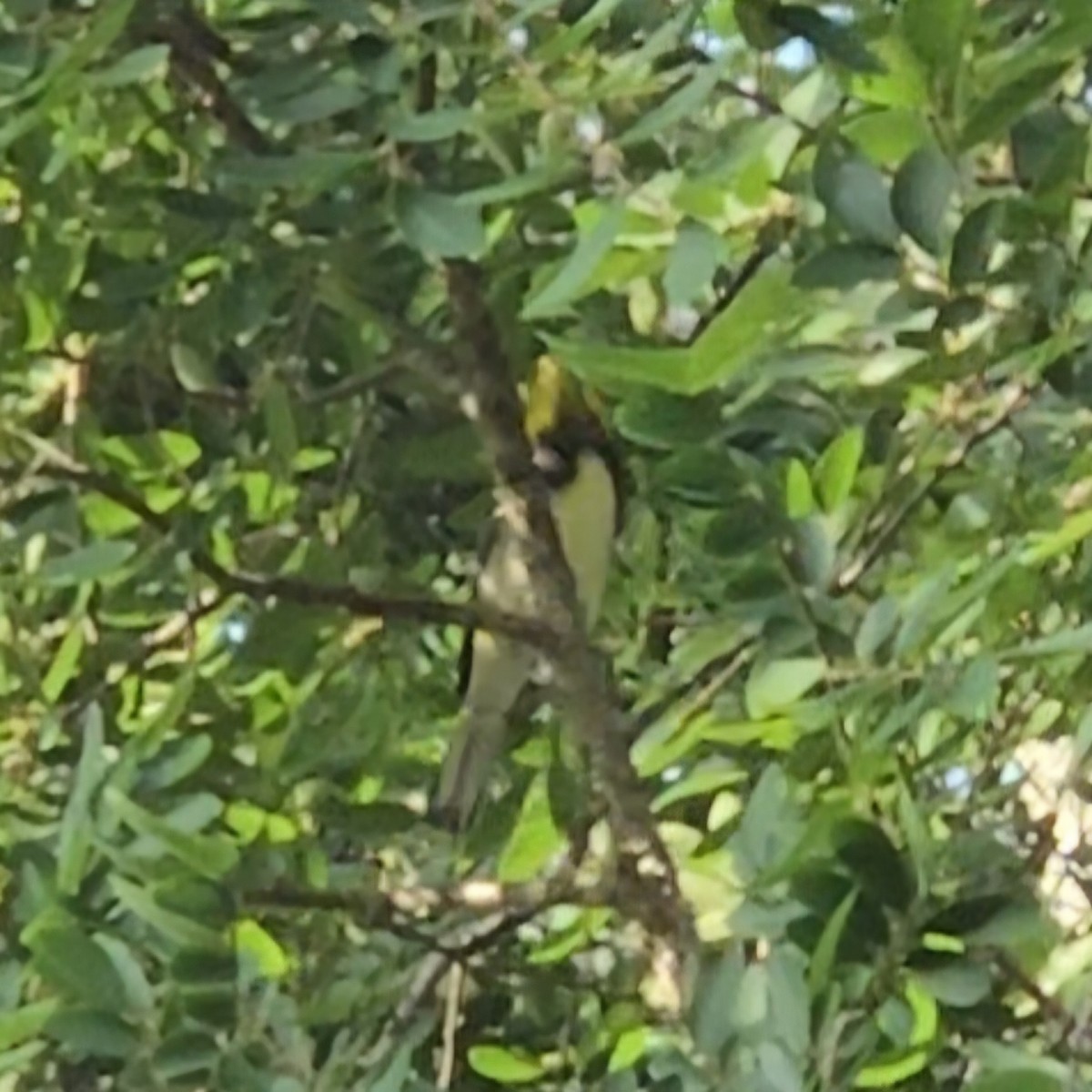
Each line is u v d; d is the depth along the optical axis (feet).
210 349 15.37
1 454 14.70
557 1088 15.65
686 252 9.88
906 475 12.41
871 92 10.89
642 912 14.64
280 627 15.28
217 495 15.31
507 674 17.81
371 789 16.81
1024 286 11.08
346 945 15.24
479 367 15.17
